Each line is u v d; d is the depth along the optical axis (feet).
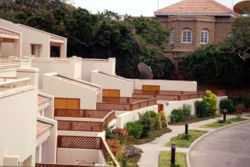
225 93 169.17
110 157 58.23
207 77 165.37
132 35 161.68
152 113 110.22
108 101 115.03
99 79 128.06
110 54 158.30
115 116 93.61
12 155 39.78
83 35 153.69
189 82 152.76
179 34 198.59
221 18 201.57
